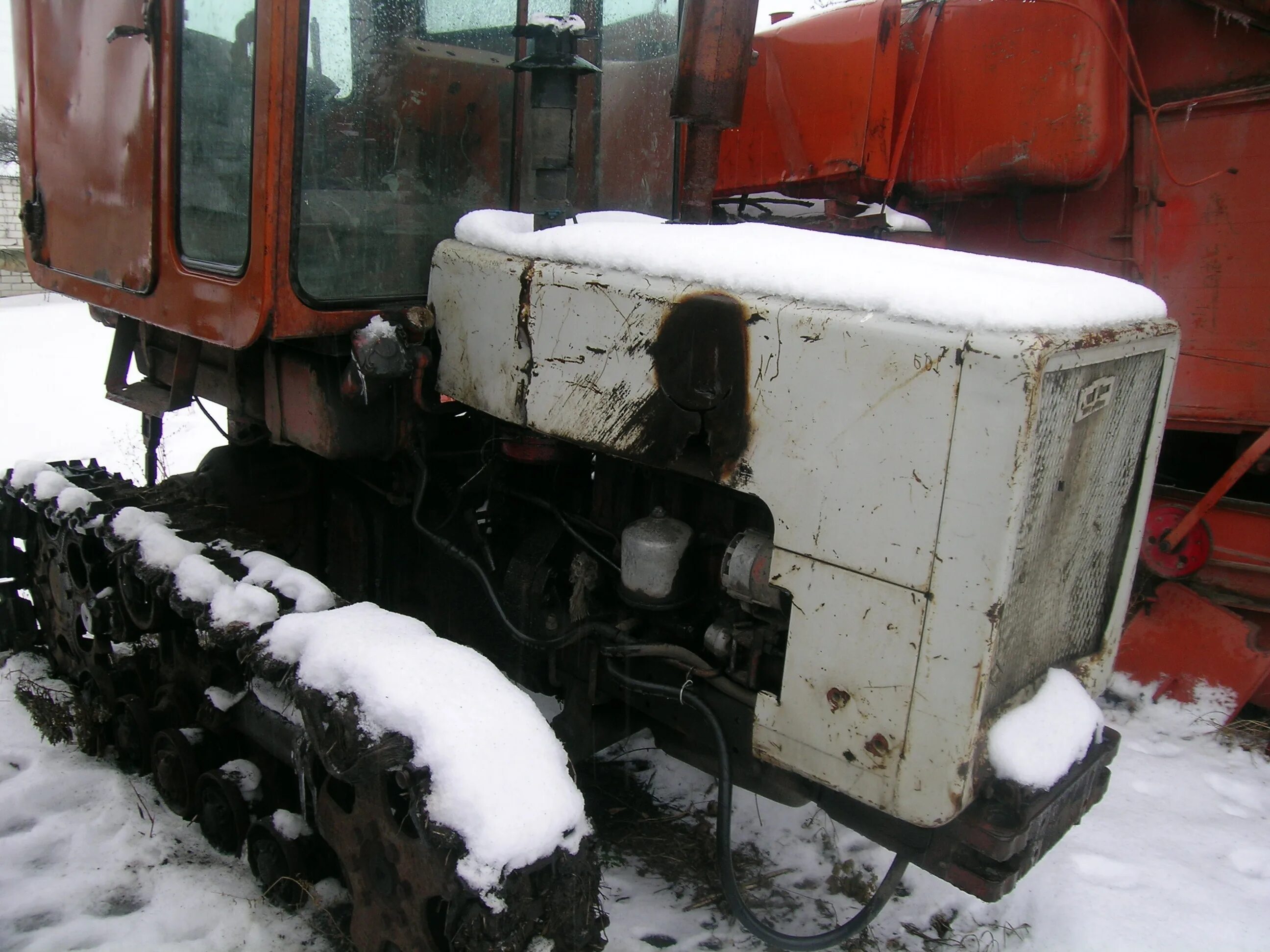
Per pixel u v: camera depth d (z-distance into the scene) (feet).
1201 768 10.59
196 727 8.67
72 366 26.55
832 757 6.05
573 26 7.25
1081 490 6.04
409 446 8.20
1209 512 11.23
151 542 8.45
